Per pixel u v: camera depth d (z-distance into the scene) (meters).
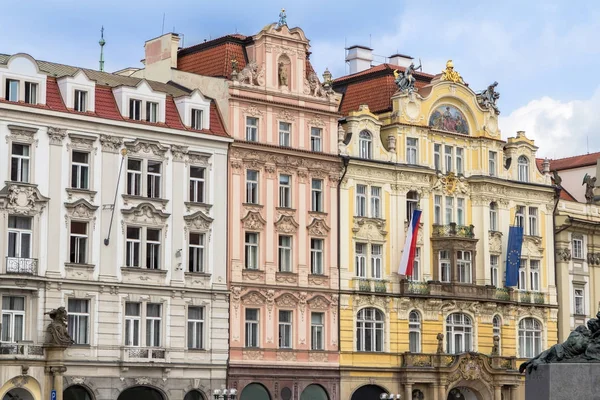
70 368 85.44
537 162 133.88
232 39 101.00
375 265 103.50
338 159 101.12
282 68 99.25
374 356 101.81
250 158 96.19
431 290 105.56
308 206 99.44
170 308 90.81
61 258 85.94
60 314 84.19
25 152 85.38
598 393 50.31
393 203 104.75
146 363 88.62
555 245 116.69
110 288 87.94
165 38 102.19
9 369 82.31
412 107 107.00
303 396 97.62
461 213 110.12
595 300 119.81
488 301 109.44
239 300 94.50
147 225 90.25
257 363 94.81
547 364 51.31
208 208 93.50
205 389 92.00
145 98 91.19
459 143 110.56
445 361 104.38
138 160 90.50
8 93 84.81
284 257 98.19
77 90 88.00
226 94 95.62
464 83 111.38
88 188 87.88
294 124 99.44
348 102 111.81
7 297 83.81
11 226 84.38
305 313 98.31
